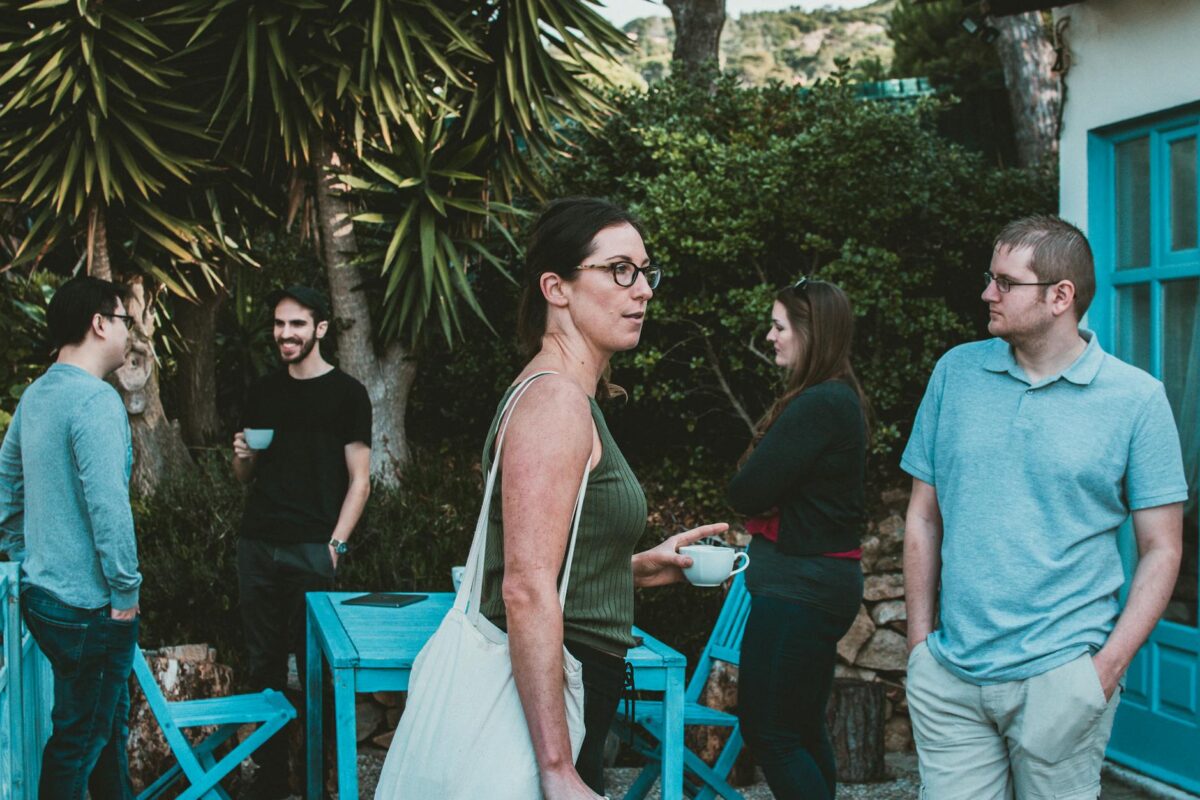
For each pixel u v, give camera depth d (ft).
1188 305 13.87
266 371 22.94
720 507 20.18
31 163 17.42
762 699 9.72
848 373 10.23
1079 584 7.66
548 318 6.02
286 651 13.28
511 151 19.77
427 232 18.62
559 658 5.28
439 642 5.67
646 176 22.08
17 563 9.91
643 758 15.44
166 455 18.84
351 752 8.73
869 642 16.89
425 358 22.67
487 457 5.88
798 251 20.51
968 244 20.97
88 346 10.18
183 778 13.05
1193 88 13.47
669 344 20.81
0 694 9.27
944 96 28.86
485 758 5.36
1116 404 7.70
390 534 16.35
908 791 14.26
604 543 5.71
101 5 16.99
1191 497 13.62
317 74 18.10
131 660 10.16
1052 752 7.57
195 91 18.71
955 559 8.05
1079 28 15.28
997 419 8.00
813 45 146.30
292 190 19.15
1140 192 14.66
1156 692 13.87
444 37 19.03
